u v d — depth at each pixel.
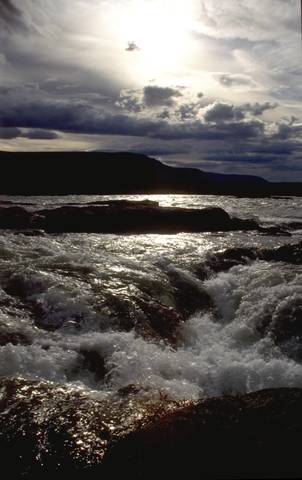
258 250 12.62
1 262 9.80
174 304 9.01
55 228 18.83
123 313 7.78
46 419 4.00
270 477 2.82
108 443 3.60
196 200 54.78
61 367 5.76
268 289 9.28
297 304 8.36
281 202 51.41
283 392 3.97
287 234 19.88
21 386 4.66
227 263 11.73
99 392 4.71
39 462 3.40
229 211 34.69
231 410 3.74
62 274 9.16
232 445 3.20
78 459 3.39
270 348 7.48
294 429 3.31
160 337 7.48
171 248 14.23
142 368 6.01
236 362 6.62
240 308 9.00
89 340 6.55
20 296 8.05
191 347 7.52
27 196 62.50
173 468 3.06
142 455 3.29
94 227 19.38
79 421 3.96
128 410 4.19
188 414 3.79
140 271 10.27
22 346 6.04
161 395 4.74
